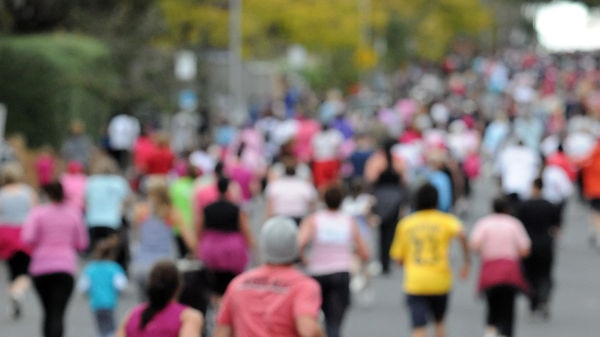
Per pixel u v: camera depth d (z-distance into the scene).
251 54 129.75
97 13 99.00
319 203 51.16
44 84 82.75
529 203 39.44
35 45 83.19
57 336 32.94
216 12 119.19
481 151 87.12
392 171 48.84
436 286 31.08
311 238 32.25
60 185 33.28
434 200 31.44
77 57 84.00
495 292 33.50
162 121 100.19
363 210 43.97
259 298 20.64
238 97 112.12
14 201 39.59
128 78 95.69
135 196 61.09
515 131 70.44
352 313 41.78
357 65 145.88
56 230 33.06
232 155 61.72
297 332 20.59
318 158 58.94
